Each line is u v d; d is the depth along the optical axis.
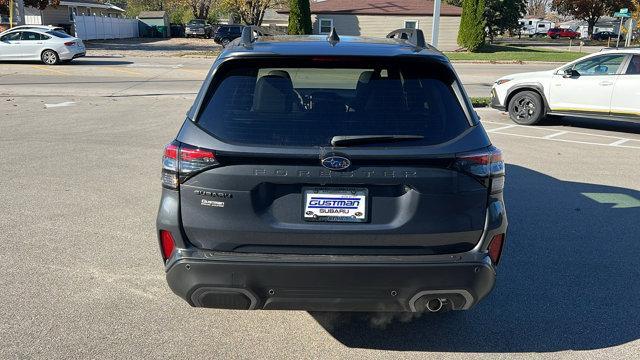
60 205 6.15
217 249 3.01
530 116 12.36
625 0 69.38
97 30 47.69
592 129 11.96
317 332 3.69
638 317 3.93
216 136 2.97
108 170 7.67
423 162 2.92
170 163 3.03
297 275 2.92
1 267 4.54
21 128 10.66
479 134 3.09
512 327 3.78
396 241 2.97
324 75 3.29
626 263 4.84
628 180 7.65
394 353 3.45
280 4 47.09
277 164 2.90
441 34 40.72
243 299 3.02
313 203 2.94
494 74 24.03
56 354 3.34
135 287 4.24
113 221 5.67
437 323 3.82
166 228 3.04
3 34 24.30
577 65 11.86
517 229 5.66
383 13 40.34
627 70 11.11
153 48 38.44
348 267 2.90
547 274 4.61
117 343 3.49
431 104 3.11
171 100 15.09
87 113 12.64
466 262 2.97
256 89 3.10
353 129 2.97
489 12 47.91
